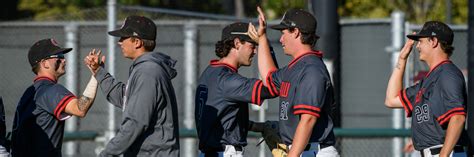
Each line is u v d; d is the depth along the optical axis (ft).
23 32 110.63
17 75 111.14
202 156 68.74
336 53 97.35
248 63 68.85
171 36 109.29
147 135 62.64
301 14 62.44
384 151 112.98
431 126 63.82
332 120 63.16
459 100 62.23
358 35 106.73
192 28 107.04
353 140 112.98
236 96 66.59
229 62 68.69
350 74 107.65
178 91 108.68
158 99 62.13
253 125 70.64
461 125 62.13
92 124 110.11
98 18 132.87
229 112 67.62
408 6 181.37
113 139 61.87
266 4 195.00
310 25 62.18
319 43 96.89
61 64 70.03
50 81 69.31
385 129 96.78
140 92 61.46
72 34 107.04
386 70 106.52
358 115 108.58
